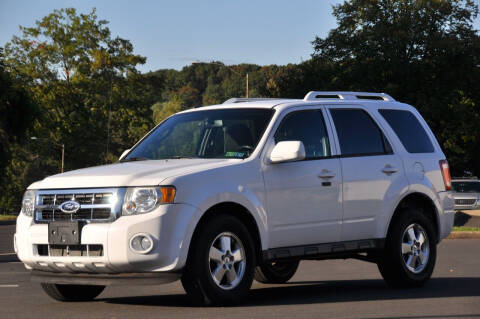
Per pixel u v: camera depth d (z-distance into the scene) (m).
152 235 10.98
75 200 11.47
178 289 14.95
